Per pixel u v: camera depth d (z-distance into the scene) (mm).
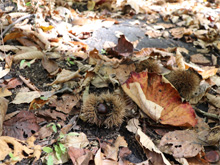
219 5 1134
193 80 447
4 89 444
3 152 346
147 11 886
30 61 519
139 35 716
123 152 381
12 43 567
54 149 370
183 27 786
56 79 471
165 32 744
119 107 393
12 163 342
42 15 638
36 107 431
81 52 578
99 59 546
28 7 674
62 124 410
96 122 398
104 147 379
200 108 485
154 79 435
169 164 360
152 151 380
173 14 889
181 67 544
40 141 379
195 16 878
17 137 376
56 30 619
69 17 705
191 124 406
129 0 929
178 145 387
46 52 547
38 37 565
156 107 409
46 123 410
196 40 730
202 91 484
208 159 383
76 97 454
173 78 457
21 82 471
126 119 431
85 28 666
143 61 508
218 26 808
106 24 726
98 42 642
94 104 396
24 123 393
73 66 536
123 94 460
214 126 446
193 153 377
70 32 637
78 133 399
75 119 420
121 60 545
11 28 581
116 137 403
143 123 427
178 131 404
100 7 850
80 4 849
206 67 599
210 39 725
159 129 425
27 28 587
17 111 412
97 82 489
